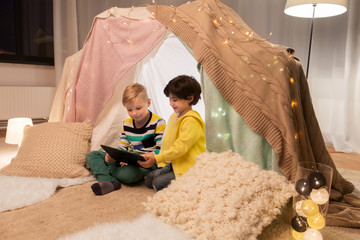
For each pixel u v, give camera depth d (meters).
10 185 1.24
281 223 1.04
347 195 1.25
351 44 2.25
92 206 1.13
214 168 1.10
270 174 1.06
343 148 2.35
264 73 1.18
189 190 1.04
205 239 0.86
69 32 3.08
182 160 1.29
